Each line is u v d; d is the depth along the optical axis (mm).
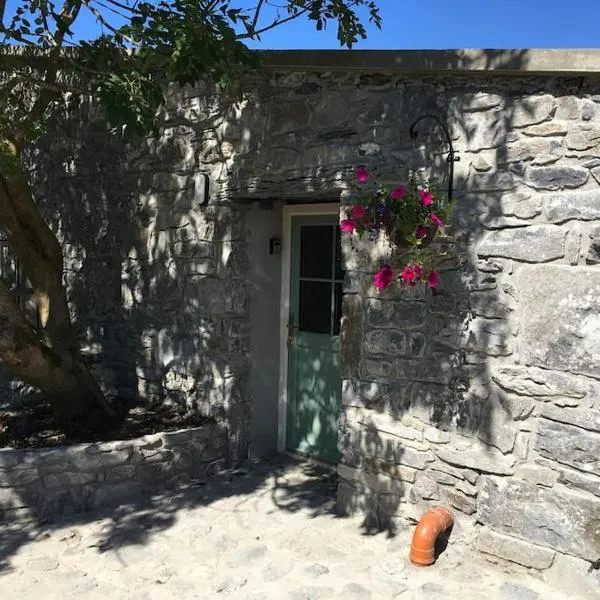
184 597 3381
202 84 5039
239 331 5137
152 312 5742
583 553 3379
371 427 4199
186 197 5324
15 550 3852
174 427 5094
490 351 3674
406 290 4004
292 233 5312
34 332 4805
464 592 3426
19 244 4957
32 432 5023
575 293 3385
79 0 3941
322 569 3645
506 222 3592
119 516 4309
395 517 4109
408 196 3645
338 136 4211
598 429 3328
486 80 3635
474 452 3744
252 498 4598
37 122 5547
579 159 3379
